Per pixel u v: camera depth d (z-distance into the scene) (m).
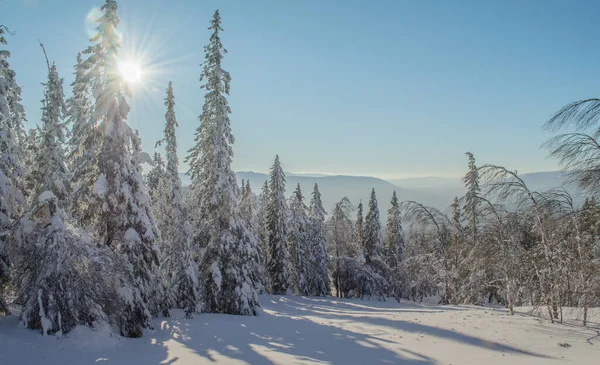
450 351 12.77
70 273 13.70
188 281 21.00
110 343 13.42
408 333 15.70
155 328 17.16
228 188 22.91
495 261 21.70
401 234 45.81
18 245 13.88
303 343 14.70
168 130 23.27
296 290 41.12
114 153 16.30
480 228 22.73
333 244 45.44
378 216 41.81
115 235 16.41
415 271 35.50
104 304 14.54
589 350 12.02
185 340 15.11
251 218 32.28
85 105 16.53
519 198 16.59
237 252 23.31
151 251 17.06
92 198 15.53
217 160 22.83
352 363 11.81
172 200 22.56
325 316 22.53
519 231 19.98
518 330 14.73
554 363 10.88
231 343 14.69
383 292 40.19
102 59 15.77
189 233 22.09
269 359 12.27
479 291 28.48
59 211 14.17
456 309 25.59
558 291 16.23
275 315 23.17
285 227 39.72
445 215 32.97
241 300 22.75
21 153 16.41
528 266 19.06
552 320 16.12
